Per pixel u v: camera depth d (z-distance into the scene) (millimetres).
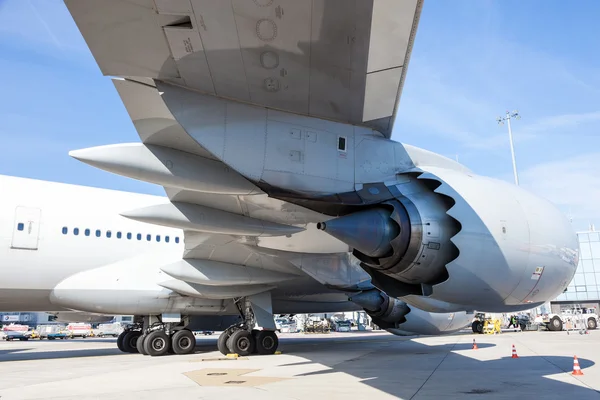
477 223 5965
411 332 12930
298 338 22031
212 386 6445
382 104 5484
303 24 4066
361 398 5289
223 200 8094
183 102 4980
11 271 10789
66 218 11680
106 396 5727
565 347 12898
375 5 3900
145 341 12172
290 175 5469
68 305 11680
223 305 12914
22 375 8312
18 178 11562
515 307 6672
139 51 4301
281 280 11836
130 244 12406
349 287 10812
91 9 3711
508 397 5250
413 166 6422
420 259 5816
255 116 5352
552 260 6477
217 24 3986
